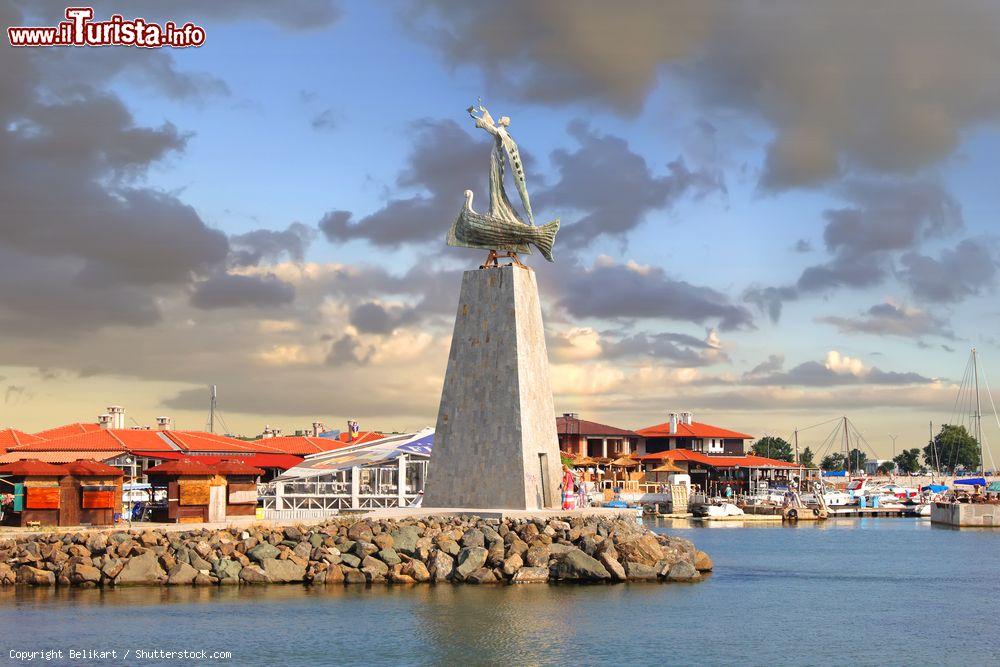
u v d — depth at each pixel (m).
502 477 78.12
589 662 51.16
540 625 58.31
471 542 71.62
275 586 67.69
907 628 61.72
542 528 73.88
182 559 68.88
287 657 50.78
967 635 59.69
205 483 84.19
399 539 71.81
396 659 50.78
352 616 59.19
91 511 79.12
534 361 80.75
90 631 54.69
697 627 59.66
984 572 90.62
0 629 54.91
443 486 80.38
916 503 197.50
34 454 122.00
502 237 80.94
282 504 101.75
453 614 60.19
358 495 100.06
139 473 135.62
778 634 58.97
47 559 68.50
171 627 55.91
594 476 196.62
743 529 151.75
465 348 80.88
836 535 138.50
